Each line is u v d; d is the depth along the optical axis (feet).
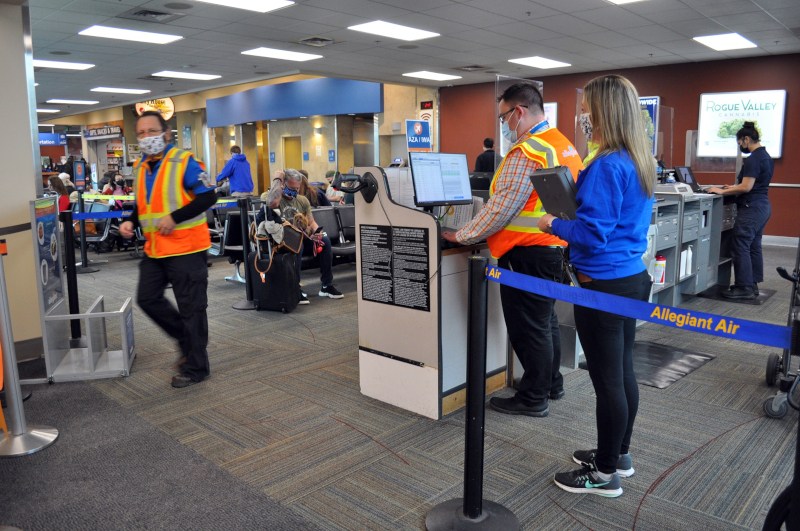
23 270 11.91
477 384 5.93
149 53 32.55
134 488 7.09
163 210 9.76
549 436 8.46
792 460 7.82
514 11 23.72
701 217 17.02
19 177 11.81
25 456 7.89
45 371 11.25
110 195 31.83
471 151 44.55
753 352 12.65
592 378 6.60
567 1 22.20
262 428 8.78
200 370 10.68
